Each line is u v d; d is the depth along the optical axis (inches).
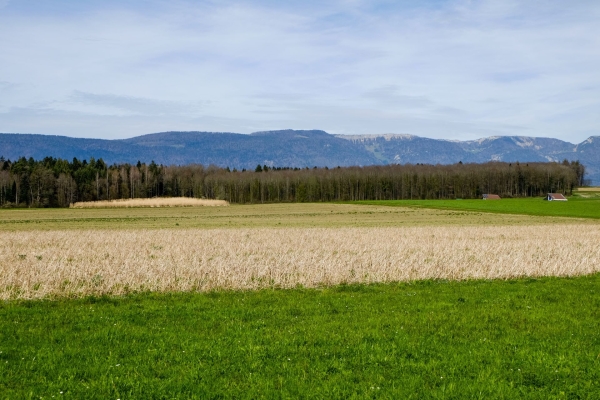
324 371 388.2
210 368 391.9
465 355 425.1
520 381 371.9
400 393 346.9
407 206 4739.2
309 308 604.4
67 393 343.3
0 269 816.3
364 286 780.0
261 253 1098.1
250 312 582.9
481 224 2493.8
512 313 577.9
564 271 915.4
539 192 7253.9
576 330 504.1
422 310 598.5
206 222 2741.1
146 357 415.5
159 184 7490.2
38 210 4473.4
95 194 6515.8
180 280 754.2
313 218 3129.9
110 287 716.0
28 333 487.8
